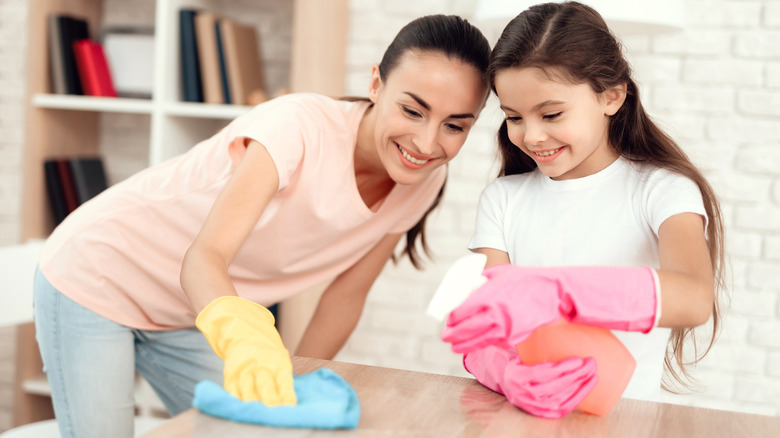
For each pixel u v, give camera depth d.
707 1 1.93
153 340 1.32
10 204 2.45
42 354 1.26
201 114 2.01
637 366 1.04
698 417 0.76
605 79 0.95
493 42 2.03
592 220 1.05
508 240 1.12
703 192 1.02
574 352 0.75
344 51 2.13
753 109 1.92
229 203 1.01
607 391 0.74
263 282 1.32
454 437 0.65
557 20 0.94
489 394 0.80
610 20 1.39
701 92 1.95
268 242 1.21
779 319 1.93
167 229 1.24
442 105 1.03
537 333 0.76
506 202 1.13
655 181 1.01
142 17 2.37
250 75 2.13
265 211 1.17
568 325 0.76
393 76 1.07
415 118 1.05
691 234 0.90
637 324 0.72
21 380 2.16
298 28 1.94
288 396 0.69
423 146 1.05
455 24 1.04
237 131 1.19
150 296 1.25
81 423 1.23
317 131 1.15
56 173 2.16
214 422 0.65
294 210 1.17
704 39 1.94
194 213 1.22
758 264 1.94
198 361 1.34
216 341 0.79
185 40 2.05
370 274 1.38
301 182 1.14
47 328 1.23
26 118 2.13
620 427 0.72
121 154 2.42
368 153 1.18
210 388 0.67
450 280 0.72
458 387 0.82
